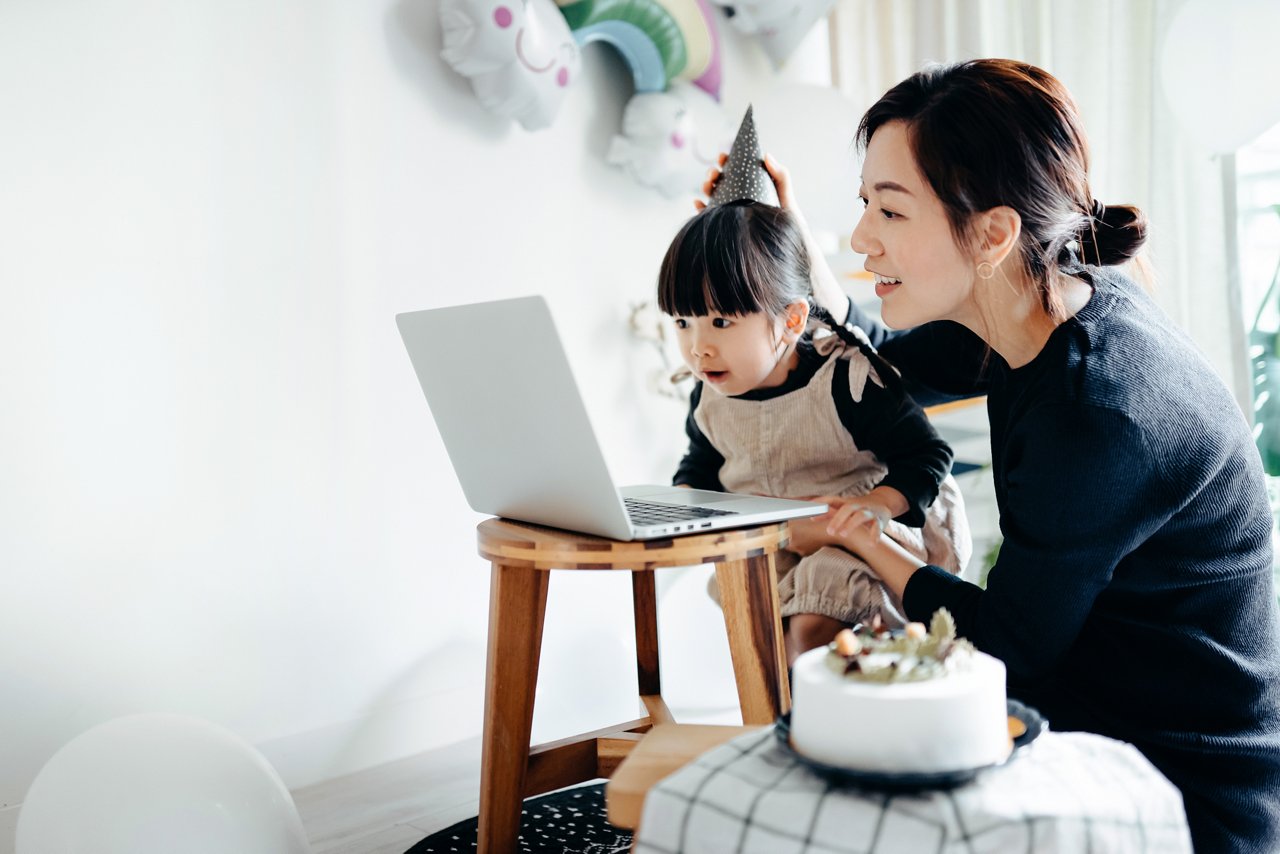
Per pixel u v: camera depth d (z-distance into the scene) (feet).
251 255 6.05
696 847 2.46
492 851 4.17
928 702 2.43
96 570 5.55
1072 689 3.76
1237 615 3.62
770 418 5.11
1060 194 3.70
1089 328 3.63
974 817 2.33
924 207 3.79
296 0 6.19
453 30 6.41
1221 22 5.79
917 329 5.26
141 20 5.63
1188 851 2.62
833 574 4.75
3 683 5.28
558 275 7.47
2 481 5.27
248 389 6.06
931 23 8.04
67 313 5.44
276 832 4.27
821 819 2.36
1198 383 3.59
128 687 5.66
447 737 6.91
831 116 7.91
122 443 5.62
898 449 4.83
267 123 6.09
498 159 7.11
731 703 7.21
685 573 7.98
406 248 6.70
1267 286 6.72
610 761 4.53
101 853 3.92
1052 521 3.47
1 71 5.22
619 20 7.05
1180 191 6.72
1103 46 7.06
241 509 6.05
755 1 7.72
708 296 4.71
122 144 5.58
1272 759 3.48
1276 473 6.74
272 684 6.19
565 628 7.44
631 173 7.59
